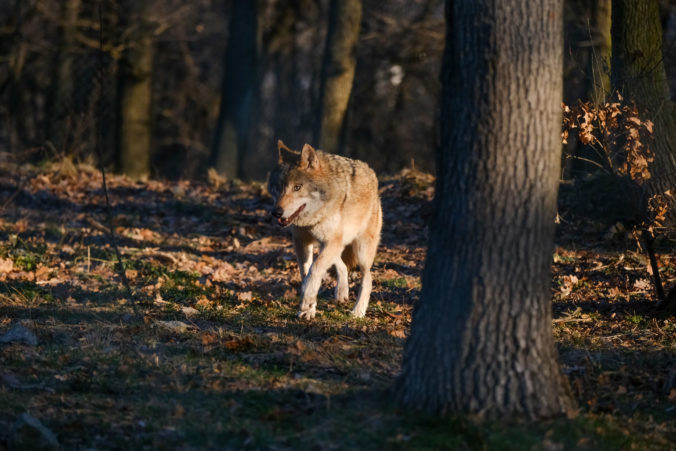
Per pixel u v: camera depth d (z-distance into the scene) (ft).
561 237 58.90
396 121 152.76
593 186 61.72
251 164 151.02
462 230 23.02
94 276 47.06
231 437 22.82
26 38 126.93
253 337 33.58
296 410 24.76
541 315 23.21
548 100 22.97
